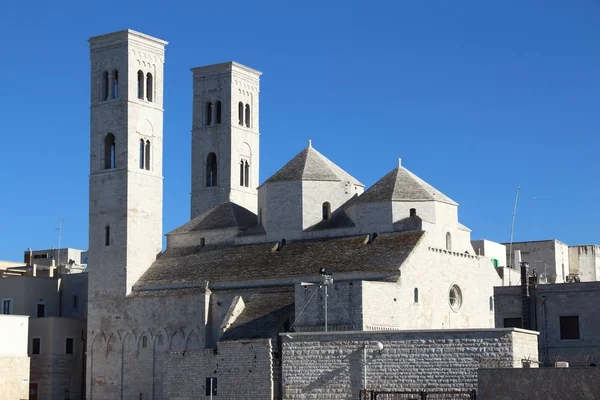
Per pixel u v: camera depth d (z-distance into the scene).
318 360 100.12
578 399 77.94
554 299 107.06
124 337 138.00
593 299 105.19
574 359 102.44
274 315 116.69
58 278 159.75
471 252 135.12
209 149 164.75
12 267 176.50
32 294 155.75
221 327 117.44
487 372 81.31
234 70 164.50
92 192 145.50
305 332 102.38
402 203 126.94
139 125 145.38
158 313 134.75
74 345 149.88
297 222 134.25
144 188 144.38
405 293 117.88
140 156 145.12
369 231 128.12
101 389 139.00
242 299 121.31
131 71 145.38
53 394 146.38
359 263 122.06
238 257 135.25
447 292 126.06
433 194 128.75
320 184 135.25
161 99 148.88
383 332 97.12
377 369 96.94
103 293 141.38
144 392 134.62
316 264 125.69
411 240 122.94
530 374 79.88
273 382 111.19
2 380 133.50
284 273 126.56
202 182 164.62
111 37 146.75
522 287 108.62
